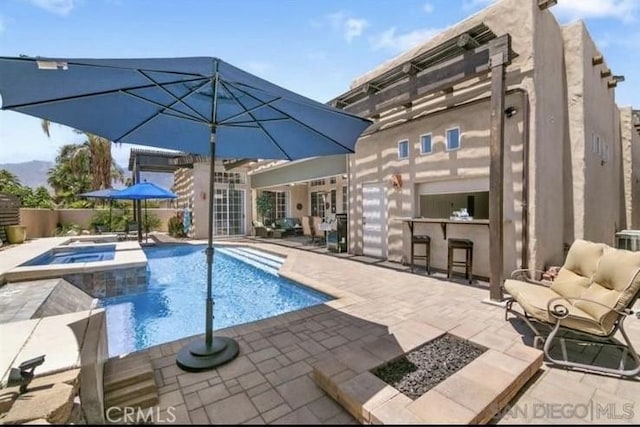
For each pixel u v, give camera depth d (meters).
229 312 5.22
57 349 2.28
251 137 4.13
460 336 3.22
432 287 5.23
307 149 4.43
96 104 2.89
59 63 2.09
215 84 2.80
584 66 6.06
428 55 5.32
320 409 2.14
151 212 16.94
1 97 2.38
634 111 11.30
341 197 13.35
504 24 5.32
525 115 5.02
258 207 15.09
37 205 14.82
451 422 1.86
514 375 2.34
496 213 4.32
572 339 3.09
